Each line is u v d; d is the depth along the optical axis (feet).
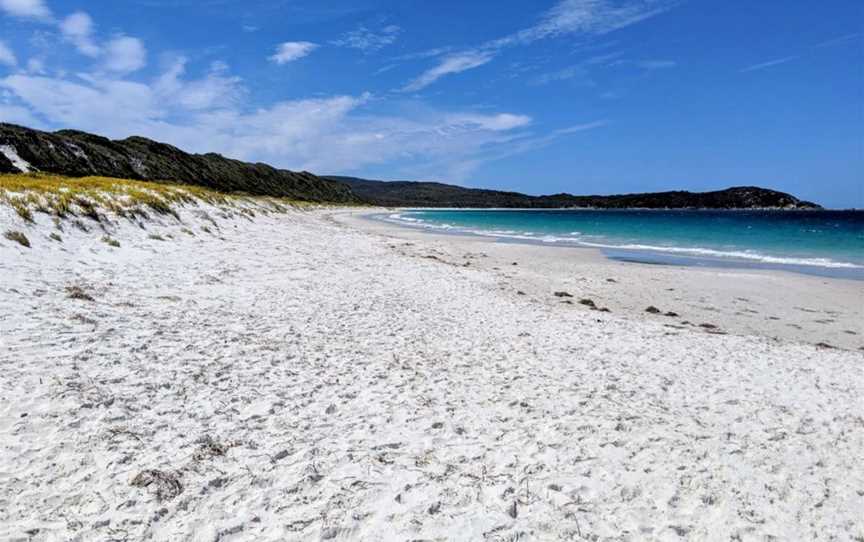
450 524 16.98
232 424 22.22
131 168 233.55
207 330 34.30
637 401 28.55
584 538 16.87
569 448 22.67
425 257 90.48
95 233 56.70
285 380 27.58
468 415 25.41
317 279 57.93
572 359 35.60
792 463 22.59
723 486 20.47
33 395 21.77
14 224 48.26
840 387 32.35
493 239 141.79
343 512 17.08
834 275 78.95
